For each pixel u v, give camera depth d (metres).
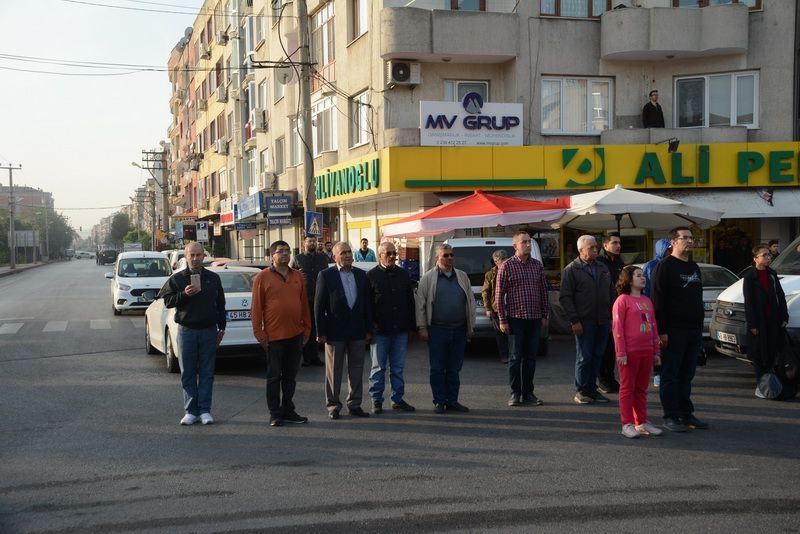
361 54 22.03
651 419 8.35
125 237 125.12
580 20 20.05
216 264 19.16
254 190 35.88
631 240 20.16
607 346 9.79
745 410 8.67
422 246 19.50
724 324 10.33
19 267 77.81
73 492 5.95
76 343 15.67
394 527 5.06
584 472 6.27
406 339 8.96
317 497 5.71
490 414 8.62
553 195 19.05
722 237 20.06
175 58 67.94
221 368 12.31
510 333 9.05
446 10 19.41
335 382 8.59
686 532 4.90
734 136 19.31
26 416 8.80
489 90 20.59
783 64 19.56
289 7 28.75
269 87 33.22
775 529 4.94
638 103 20.28
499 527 5.03
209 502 5.64
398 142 19.03
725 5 19.20
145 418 8.64
